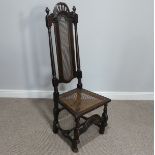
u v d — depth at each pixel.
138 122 2.06
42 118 2.11
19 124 2.01
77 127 1.59
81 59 2.32
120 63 2.33
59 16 1.66
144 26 2.16
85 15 2.12
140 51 2.28
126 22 2.15
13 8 2.12
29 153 1.66
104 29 2.18
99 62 2.33
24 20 2.17
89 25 2.17
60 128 1.83
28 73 2.42
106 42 2.24
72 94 1.83
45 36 2.22
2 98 2.48
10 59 2.35
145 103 2.41
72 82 2.41
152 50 2.26
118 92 2.47
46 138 1.83
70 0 2.08
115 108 2.30
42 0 2.09
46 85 2.46
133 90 2.46
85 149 1.71
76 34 1.83
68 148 1.71
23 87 2.49
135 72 2.37
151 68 2.35
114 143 1.78
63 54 1.72
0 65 2.38
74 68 1.86
